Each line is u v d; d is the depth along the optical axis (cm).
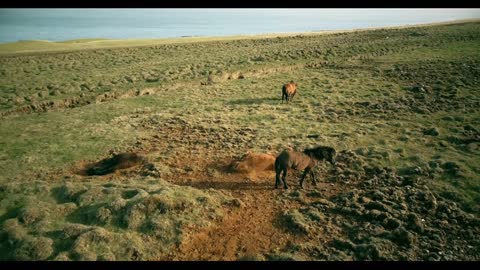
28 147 1664
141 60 4172
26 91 2716
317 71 3491
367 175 1370
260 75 3428
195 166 1448
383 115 2142
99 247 918
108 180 1309
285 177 1355
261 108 2353
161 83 3023
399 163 1458
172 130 1916
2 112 2255
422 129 1872
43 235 960
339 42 5091
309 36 6219
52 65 3822
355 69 3469
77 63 3972
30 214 1031
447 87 2675
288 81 3141
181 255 921
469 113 2105
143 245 938
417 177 1321
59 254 895
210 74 3328
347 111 2258
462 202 1158
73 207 1084
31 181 1283
